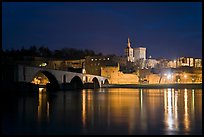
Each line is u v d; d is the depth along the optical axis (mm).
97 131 25719
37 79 160750
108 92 108000
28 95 79875
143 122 30688
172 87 177000
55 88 121438
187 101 60562
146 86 190750
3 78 79625
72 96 79938
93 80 182375
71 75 137375
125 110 42500
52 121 31266
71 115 36469
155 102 57562
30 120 32031
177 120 32219
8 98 67688
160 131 25797
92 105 50625
